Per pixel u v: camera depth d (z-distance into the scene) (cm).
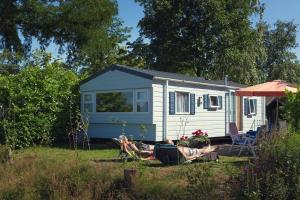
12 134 1730
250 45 3931
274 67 5581
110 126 2031
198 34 3897
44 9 3344
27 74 1927
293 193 702
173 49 3938
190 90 2064
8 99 1848
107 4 3522
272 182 703
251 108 2489
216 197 716
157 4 3956
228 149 1727
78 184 822
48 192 833
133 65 4228
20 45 3438
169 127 1941
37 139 1898
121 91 1989
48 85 1950
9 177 931
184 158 1254
